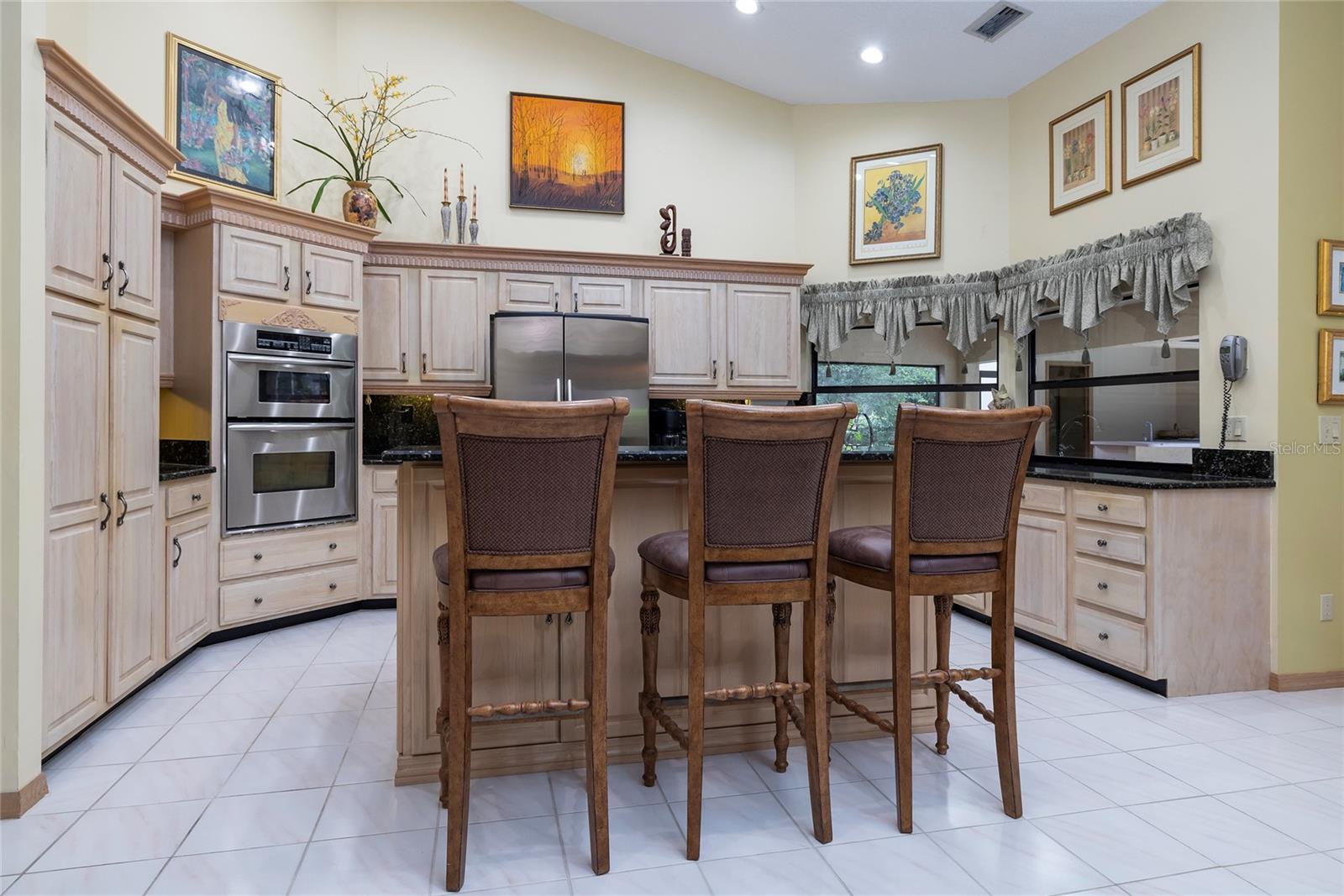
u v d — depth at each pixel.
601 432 1.61
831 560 2.09
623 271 4.48
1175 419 3.46
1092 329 3.96
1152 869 1.67
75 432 2.22
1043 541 3.43
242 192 3.81
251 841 1.77
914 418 1.77
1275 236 2.88
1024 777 2.14
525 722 1.94
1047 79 4.19
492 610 1.61
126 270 2.53
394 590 4.07
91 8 3.27
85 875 1.62
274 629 3.65
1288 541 2.91
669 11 4.21
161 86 3.50
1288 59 2.88
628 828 1.85
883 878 1.64
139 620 2.67
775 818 1.90
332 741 2.38
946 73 4.30
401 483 2.08
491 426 1.54
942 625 2.30
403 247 4.14
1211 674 2.87
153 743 2.35
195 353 3.39
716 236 4.88
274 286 3.57
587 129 4.70
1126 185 3.62
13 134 1.88
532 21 4.63
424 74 4.45
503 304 4.31
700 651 1.73
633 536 2.23
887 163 4.76
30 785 1.93
